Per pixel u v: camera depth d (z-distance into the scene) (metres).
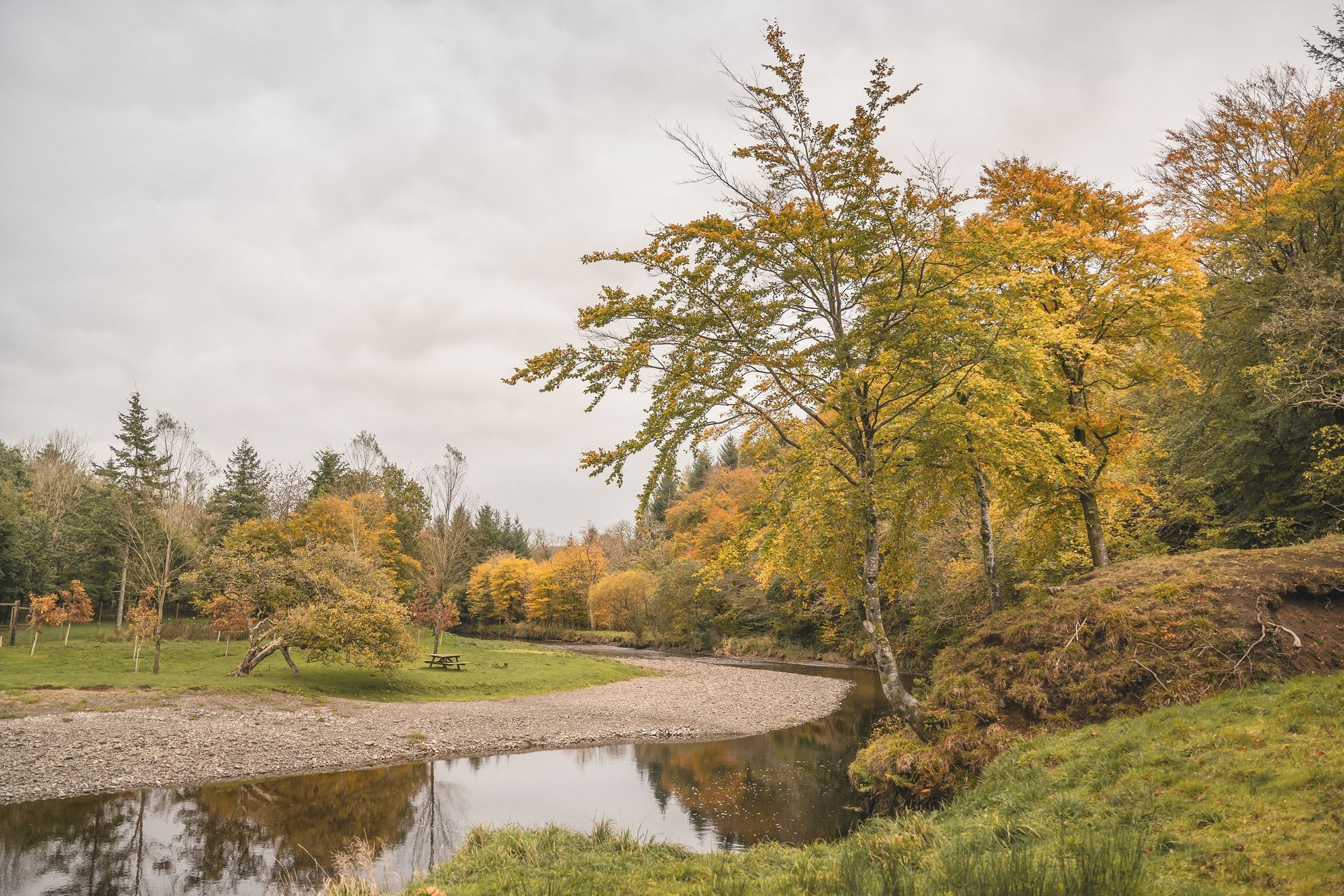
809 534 12.91
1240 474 20.44
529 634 78.31
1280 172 21.42
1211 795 7.81
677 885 7.97
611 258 11.45
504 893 7.88
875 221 11.47
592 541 93.00
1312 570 12.25
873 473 13.02
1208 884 6.06
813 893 6.95
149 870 12.01
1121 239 16.92
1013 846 7.29
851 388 11.57
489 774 18.67
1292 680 10.07
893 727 15.37
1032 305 13.27
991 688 13.70
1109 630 12.89
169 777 17.44
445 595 44.44
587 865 9.05
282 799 16.09
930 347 11.64
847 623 49.19
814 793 16.50
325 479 67.56
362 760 19.72
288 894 11.02
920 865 7.49
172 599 32.41
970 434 13.60
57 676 26.38
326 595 29.45
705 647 61.00
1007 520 24.27
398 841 13.46
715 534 60.72
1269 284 19.56
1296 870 5.99
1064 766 10.15
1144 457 20.31
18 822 14.27
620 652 60.72
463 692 31.27
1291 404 16.72
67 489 56.41
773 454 13.47
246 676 29.39
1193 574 13.34
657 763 19.95
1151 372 17.69
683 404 11.53
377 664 28.97
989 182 18.50
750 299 11.88
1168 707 10.84
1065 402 17.36
